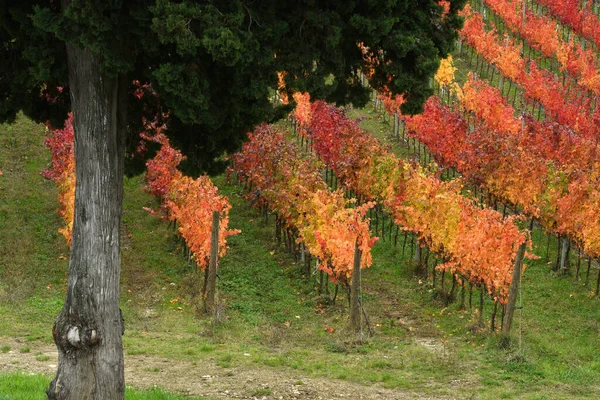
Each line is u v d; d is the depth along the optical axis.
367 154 27.55
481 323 20.41
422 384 15.87
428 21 12.96
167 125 13.60
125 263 25.42
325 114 30.17
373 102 42.12
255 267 25.17
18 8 11.37
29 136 35.28
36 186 31.39
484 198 29.45
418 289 23.42
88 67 11.09
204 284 22.55
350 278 22.11
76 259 11.20
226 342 18.98
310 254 24.11
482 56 45.94
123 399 11.45
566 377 16.52
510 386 15.83
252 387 14.99
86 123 11.20
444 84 39.69
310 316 21.83
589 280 23.59
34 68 11.65
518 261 18.36
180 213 23.28
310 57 12.09
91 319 10.99
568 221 23.00
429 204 22.83
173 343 18.64
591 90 41.56
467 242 20.34
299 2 12.18
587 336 20.03
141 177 32.47
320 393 14.89
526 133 30.11
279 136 29.70
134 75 12.40
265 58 11.38
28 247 26.33
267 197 25.72
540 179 24.97
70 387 10.90
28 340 18.20
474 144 27.95
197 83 10.95
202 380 15.44
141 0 10.73
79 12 10.12
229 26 10.84
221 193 30.98
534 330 20.39
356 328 19.64
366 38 12.27
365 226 21.25
